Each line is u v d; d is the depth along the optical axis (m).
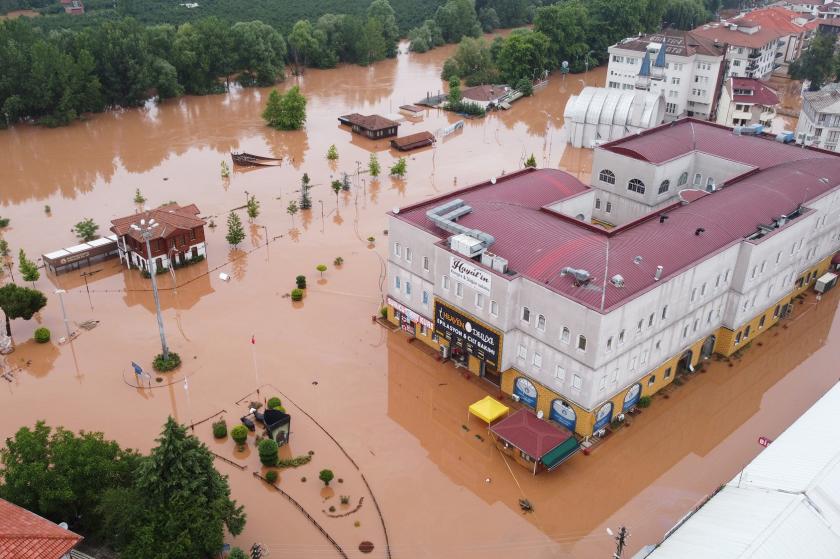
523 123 173.12
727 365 81.44
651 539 58.47
